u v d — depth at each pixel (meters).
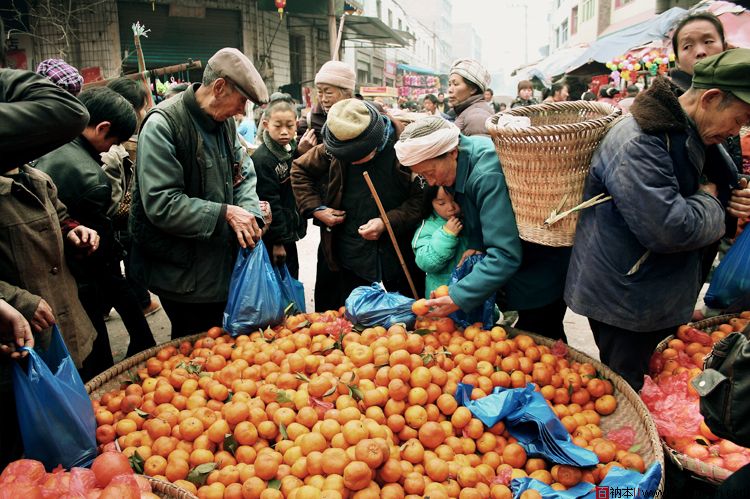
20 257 2.14
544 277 2.88
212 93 2.78
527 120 2.46
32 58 12.22
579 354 2.75
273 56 15.05
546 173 2.30
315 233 8.46
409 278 3.32
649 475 1.81
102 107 2.85
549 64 17.25
